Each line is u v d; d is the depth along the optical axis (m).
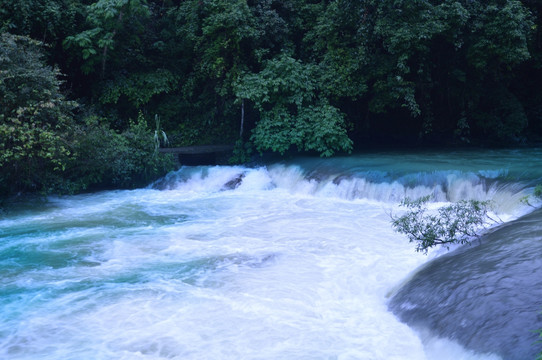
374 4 18.47
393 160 17.05
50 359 5.83
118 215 13.69
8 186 15.59
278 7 21.25
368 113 21.72
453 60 20.03
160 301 7.50
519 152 18.83
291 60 18.83
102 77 19.53
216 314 7.00
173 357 5.82
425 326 5.96
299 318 6.84
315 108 18.84
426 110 20.78
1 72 14.03
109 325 6.71
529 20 18.73
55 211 14.20
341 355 5.74
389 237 10.78
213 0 19.61
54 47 18.50
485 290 5.73
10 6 16.73
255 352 5.88
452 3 17.75
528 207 10.36
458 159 16.95
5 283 8.38
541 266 5.91
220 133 21.27
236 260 9.48
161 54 21.20
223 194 16.69
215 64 19.62
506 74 21.47
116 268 9.12
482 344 4.91
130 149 17.61
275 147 18.22
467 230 8.83
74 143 15.23
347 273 8.59
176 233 11.66
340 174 15.80
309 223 12.22
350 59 19.05
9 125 14.14
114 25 18.70
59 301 7.55
